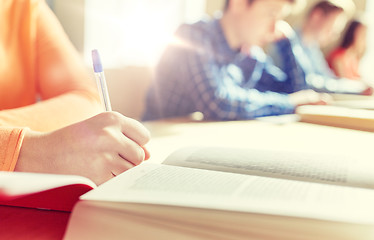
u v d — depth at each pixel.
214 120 1.46
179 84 1.69
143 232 0.34
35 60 0.96
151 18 2.78
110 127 0.52
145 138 0.54
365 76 3.69
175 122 1.33
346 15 3.34
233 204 0.34
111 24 2.57
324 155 0.63
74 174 0.48
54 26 1.02
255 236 0.32
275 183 0.42
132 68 2.57
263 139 1.04
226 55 1.84
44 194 0.41
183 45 1.72
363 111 1.41
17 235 0.37
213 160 0.58
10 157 0.48
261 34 1.90
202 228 0.33
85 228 0.34
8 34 0.90
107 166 0.49
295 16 3.38
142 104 2.63
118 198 0.35
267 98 1.66
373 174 0.52
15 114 0.68
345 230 0.31
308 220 0.32
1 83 0.88
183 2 3.11
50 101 0.77
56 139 0.49
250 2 1.83
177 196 0.36
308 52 3.05
